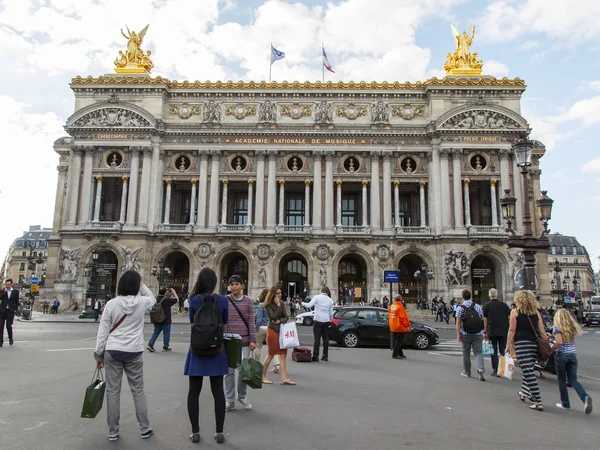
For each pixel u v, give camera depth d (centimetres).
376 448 916
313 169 6550
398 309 2230
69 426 1011
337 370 1816
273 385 1493
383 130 6556
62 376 1544
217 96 6738
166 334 2266
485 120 6494
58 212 7331
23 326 3859
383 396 1368
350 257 6800
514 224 6341
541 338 1344
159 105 6600
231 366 1033
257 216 6419
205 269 998
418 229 6388
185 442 929
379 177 6556
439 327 4553
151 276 6256
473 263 6706
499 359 1786
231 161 6650
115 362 941
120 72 6881
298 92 6706
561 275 14512
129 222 6278
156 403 1223
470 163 6494
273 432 999
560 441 991
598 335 4400
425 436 998
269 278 6241
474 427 1078
